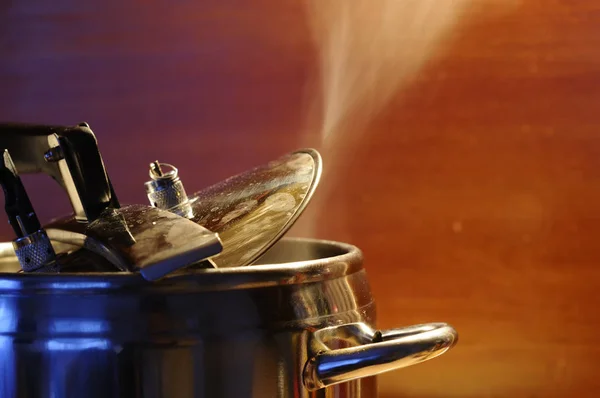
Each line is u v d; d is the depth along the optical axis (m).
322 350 0.85
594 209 1.15
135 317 0.82
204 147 1.22
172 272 0.82
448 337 0.84
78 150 0.88
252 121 1.21
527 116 1.16
